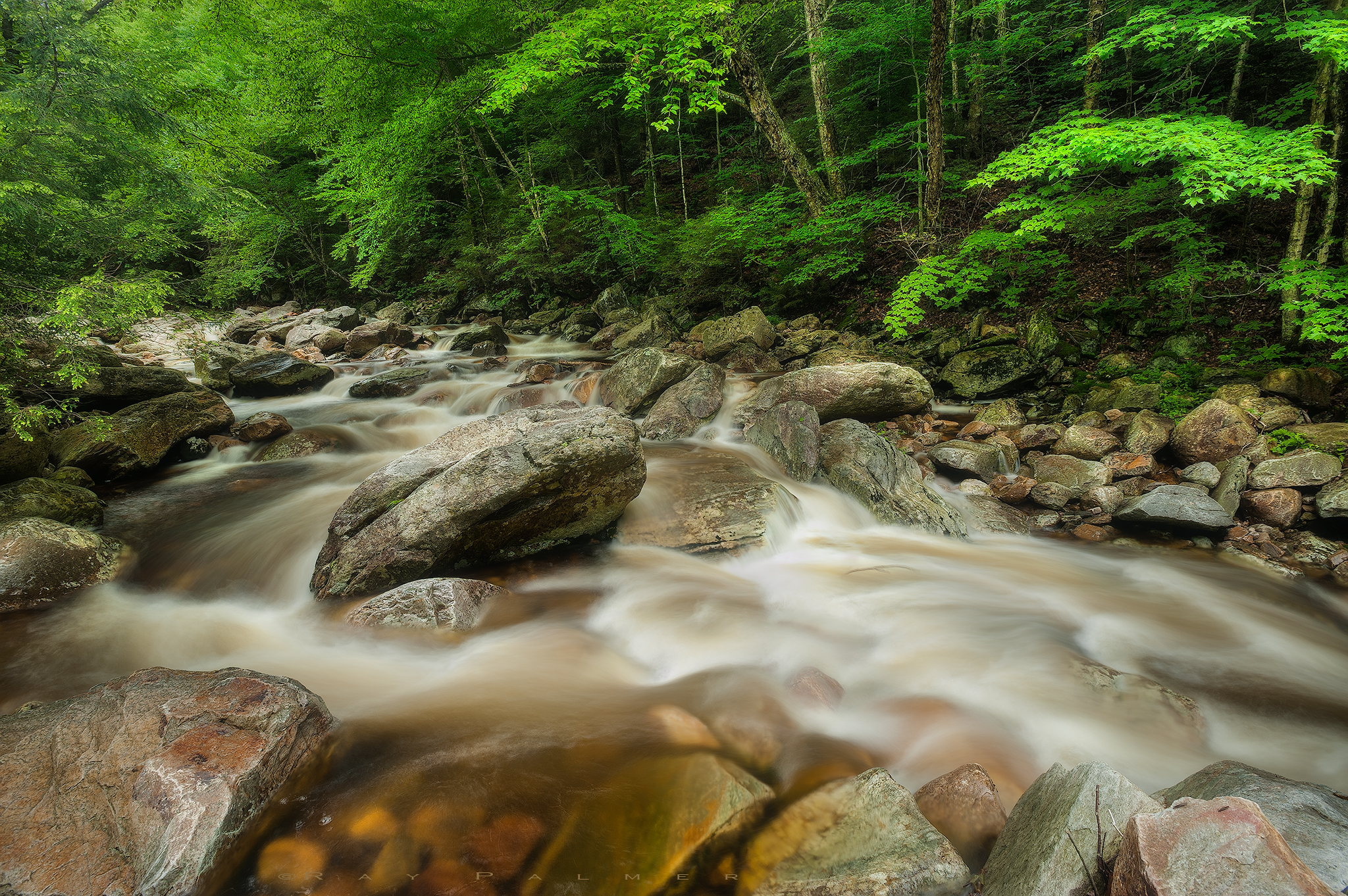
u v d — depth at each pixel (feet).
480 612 16.08
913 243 43.19
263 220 69.87
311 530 20.95
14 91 21.71
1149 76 45.44
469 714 12.12
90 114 23.59
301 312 76.69
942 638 15.58
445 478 17.75
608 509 19.95
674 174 75.00
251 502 23.80
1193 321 31.71
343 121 52.85
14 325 20.93
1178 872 5.98
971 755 11.30
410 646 14.97
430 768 10.48
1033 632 15.88
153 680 10.76
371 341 53.26
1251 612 17.30
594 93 61.93
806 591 18.06
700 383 32.24
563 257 64.69
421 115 46.01
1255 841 5.98
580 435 18.29
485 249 65.16
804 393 30.12
